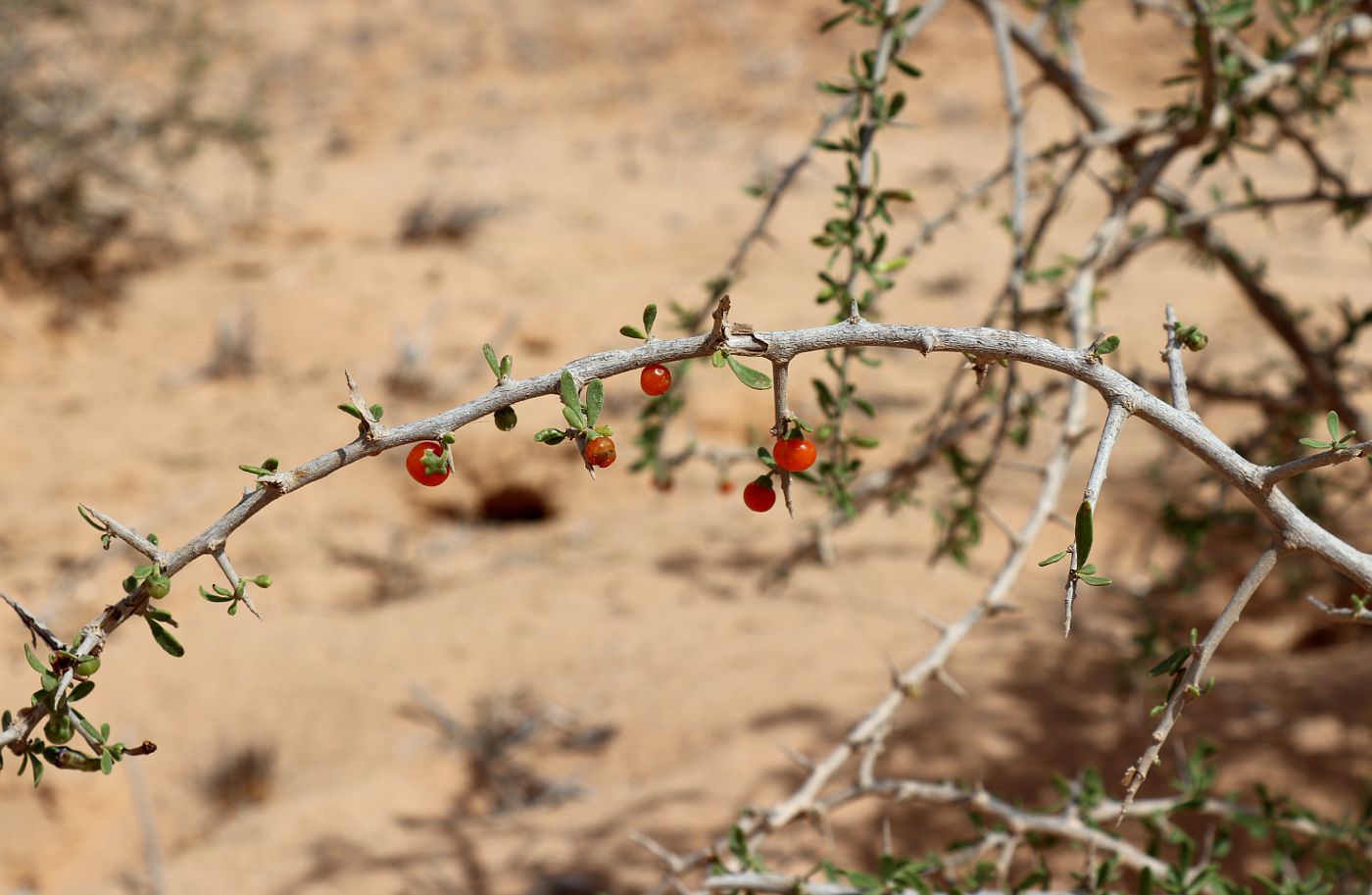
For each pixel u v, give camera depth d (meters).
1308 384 3.39
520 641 4.85
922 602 4.96
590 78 15.77
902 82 14.95
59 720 1.14
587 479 6.36
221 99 13.45
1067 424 2.38
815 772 2.20
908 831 3.54
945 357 7.72
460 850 3.71
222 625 4.95
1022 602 4.95
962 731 3.96
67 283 8.29
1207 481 3.70
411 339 7.71
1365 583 1.11
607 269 9.14
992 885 2.46
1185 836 2.27
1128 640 4.04
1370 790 3.40
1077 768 3.75
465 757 4.27
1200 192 10.70
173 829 4.04
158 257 9.12
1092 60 14.60
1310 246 9.51
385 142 13.76
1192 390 3.29
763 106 14.59
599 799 3.97
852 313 1.17
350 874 3.61
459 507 6.34
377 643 4.83
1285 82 2.67
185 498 5.98
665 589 5.21
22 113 8.31
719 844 2.23
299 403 6.98
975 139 13.22
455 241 9.80
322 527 5.88
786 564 3.06
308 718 4.46
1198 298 8.43
